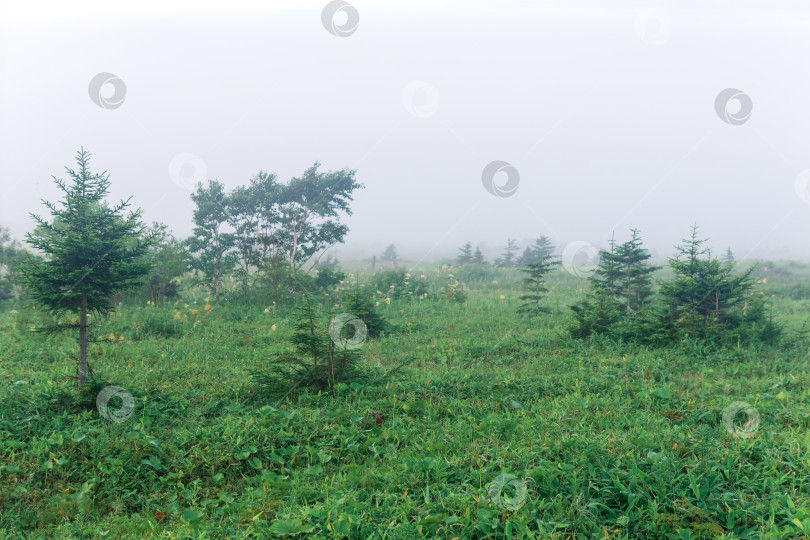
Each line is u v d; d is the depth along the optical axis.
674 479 4.33
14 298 15.99
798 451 5.00
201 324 12.75
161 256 16.39
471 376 8.11
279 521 3.87
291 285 16.81
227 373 8.46
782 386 7.41
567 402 6.73
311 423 5.95
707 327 9.80
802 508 3.83
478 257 34.44
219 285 17.70
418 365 9.09
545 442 5.24
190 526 4.05
